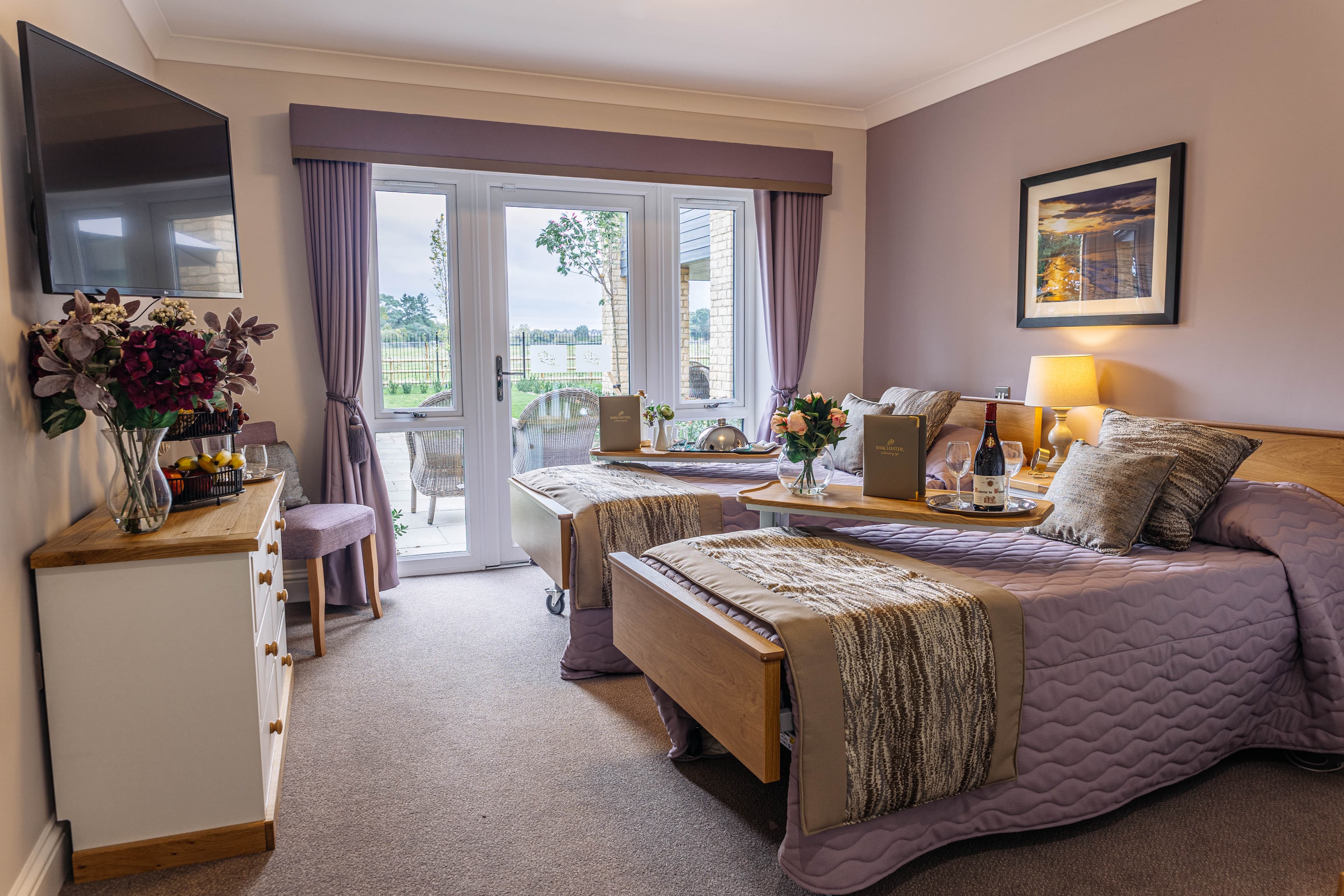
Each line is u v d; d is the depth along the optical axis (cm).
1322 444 286
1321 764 249
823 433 266
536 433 483
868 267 533
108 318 202
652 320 502
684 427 520
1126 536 249
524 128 438
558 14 360
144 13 343
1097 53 377
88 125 218
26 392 198
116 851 202
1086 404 366
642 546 319
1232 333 329
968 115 448
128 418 201
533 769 254
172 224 264
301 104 398
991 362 444
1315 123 298
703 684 208
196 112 282
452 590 438
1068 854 207
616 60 421
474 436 468
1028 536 274
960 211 458
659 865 205
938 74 451
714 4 352
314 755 264
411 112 426
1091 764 211
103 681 198
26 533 192
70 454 231
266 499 256
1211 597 230
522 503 385
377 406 452
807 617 186
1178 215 344
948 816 198
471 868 205
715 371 527
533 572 473
